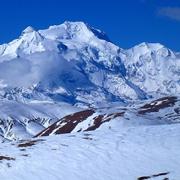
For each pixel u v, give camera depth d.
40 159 57.31
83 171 53.03
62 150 60.03
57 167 54.50
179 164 53.38
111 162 55.06
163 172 51.50
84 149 59.75
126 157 56.22
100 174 52.03
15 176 52.78
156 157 55.75
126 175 51.50
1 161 57.50
